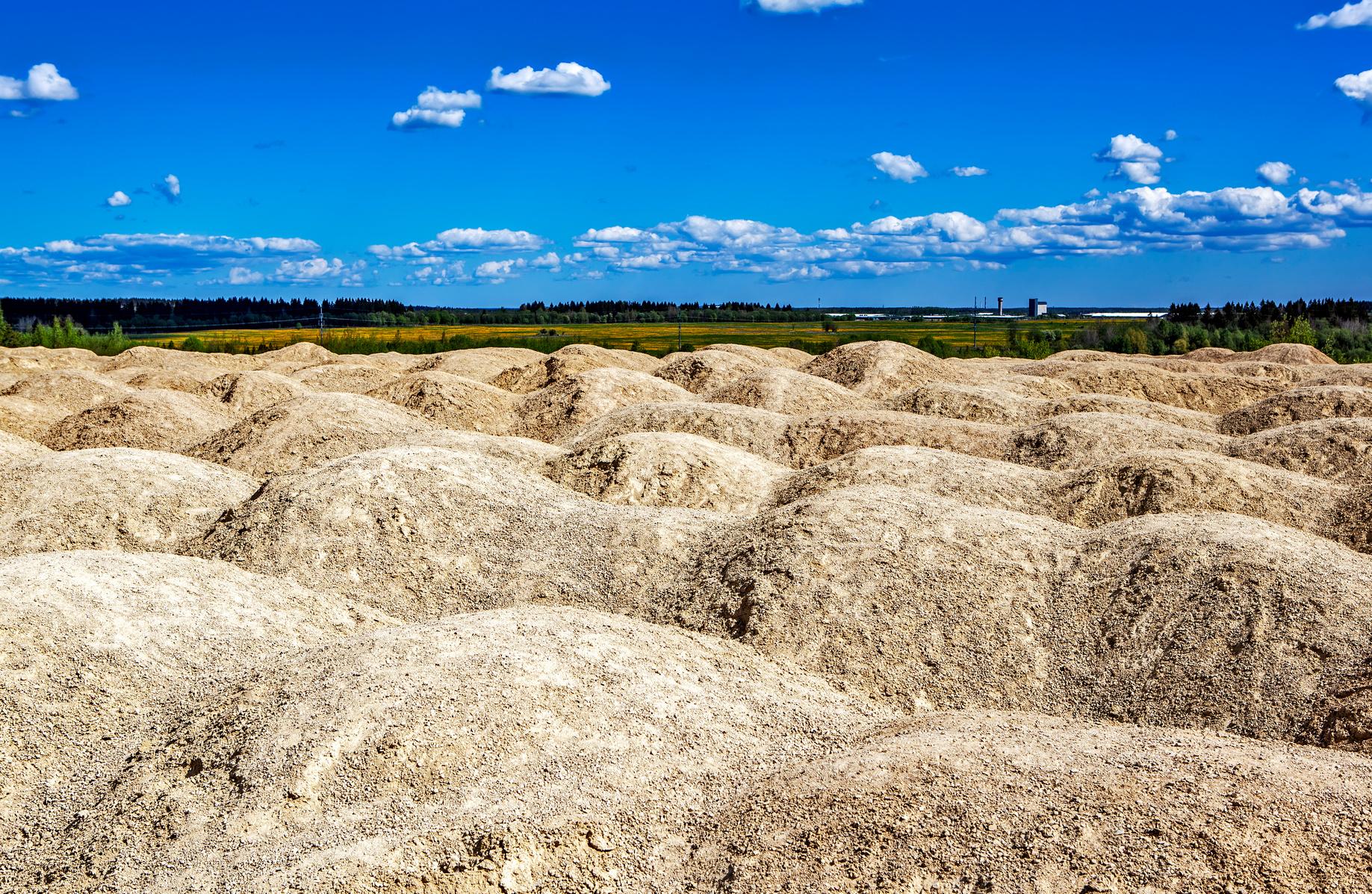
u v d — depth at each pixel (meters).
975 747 13.58
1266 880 10.27
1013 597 19.97
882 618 19.55
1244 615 18.25
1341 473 30.39
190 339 87.81
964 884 10.91
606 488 28.67
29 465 27.52
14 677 15.55
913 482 27.56
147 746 14.76
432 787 13.27
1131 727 14.76
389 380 54.03
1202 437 33.97
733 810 12.99
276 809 12.97
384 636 16.55
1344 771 12.33
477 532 23.89
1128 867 10.66
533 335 113.31
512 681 14.98
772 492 29.34
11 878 12.75
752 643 19.19
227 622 18.39
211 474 28.27
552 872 11.98
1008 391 44.59
